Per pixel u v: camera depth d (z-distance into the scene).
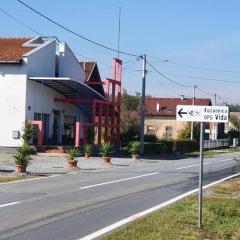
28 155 25.03
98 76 55.12
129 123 61.97
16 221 12.18
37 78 39.22
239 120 109.94
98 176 24.34
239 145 100.38
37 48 41.12
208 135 85.94
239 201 16.17
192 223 11.80
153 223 11.61
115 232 10.61
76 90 43.62
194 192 18.50
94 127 44.00
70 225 11.73
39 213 13.34
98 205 14.91
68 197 16.53
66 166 29.48
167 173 27.06
